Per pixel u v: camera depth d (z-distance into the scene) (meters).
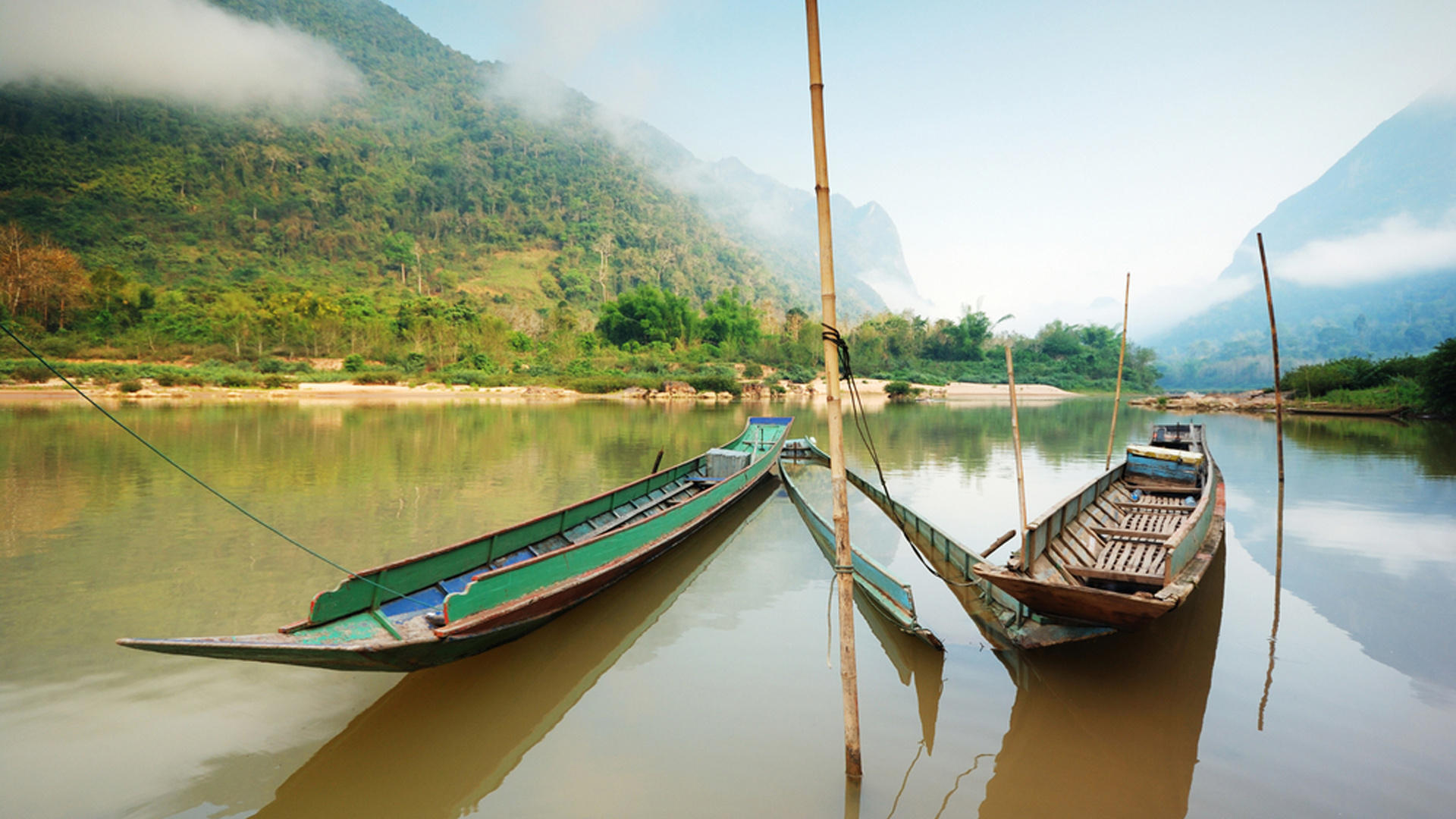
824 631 8.51
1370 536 12.75
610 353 81.25
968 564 9.24
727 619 8.92
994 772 5.50
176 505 14.79
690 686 6.99
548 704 6.59
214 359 62.34
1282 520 14.03
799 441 25.36
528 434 29.97
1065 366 100.38
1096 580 8.48
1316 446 26.64
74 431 26.17
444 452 23.81
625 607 9.31
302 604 8.98
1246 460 22.75
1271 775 5.45
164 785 5.17
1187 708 6.51
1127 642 7.89
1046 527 8.42
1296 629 8.37
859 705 6.59
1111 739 5.99
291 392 52.88
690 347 90.56
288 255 129.00
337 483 17.80
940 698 6.73
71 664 7.13
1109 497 12.18
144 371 53.50
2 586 9.60
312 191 148.38
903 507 11.91
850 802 5.09
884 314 117.69
